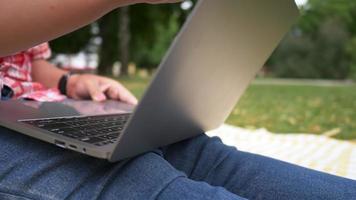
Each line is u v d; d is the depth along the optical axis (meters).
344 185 0.98
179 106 0.82
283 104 5.33
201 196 0.75
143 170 0.79
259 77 16.48
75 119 0.95
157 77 0.66
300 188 0.98
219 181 1.04
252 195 1.00
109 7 0.80
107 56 14.98
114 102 1.32
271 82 12.09
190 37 0.68
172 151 1.10
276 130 3.42
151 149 0.87
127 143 0.73
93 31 14.80
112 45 14.91
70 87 1.38
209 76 0.86
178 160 1.09
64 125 0.88
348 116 4.35
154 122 0.77
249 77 1.15
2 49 0.79
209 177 1.05
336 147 2.32
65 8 0.77
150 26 15.60
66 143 0.76
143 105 0.68
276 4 0.95
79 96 1.37
